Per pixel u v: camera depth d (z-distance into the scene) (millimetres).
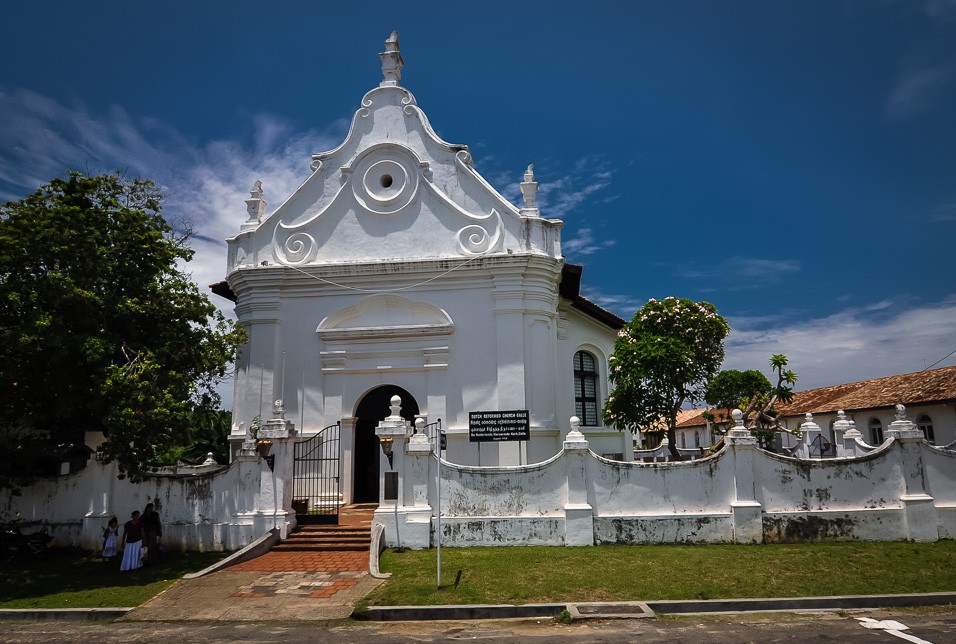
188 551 13594
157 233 13820
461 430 16391
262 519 13289
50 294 11906
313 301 17734
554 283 17906
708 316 19422
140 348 13477
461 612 9102
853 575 10500
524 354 16828
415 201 18156
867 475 13180
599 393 21766
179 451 22656
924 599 9500
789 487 13023
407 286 17500
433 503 13016
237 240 18734
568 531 12648
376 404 17359
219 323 14953
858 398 30219
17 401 12664
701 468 13023
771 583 10117
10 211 12836
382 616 9070
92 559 13461
